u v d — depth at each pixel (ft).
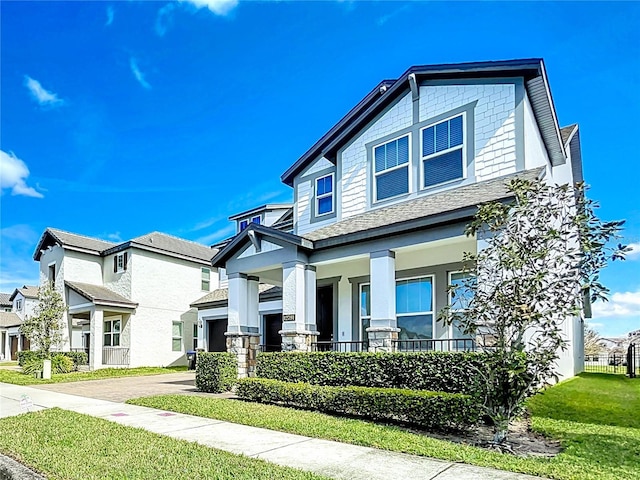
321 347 43.93
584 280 19.84
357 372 29.19
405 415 23.73
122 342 76.79
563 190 21.81
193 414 28.17
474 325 20.95
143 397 36.37
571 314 19.16
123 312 75.51
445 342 34.12
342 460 17.58
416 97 39.11
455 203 30.35
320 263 36.86
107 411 30.09
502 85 34.35
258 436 21.88
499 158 33.65
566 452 18.19
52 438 21.47
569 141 49.21
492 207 21.31
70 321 78.54
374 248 32.86
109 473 15.99
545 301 19.70
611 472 15.62
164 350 79.56
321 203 46.96
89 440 20.93
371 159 41.78
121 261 79.36
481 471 16.01
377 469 16.35
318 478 15.16
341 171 44.29
